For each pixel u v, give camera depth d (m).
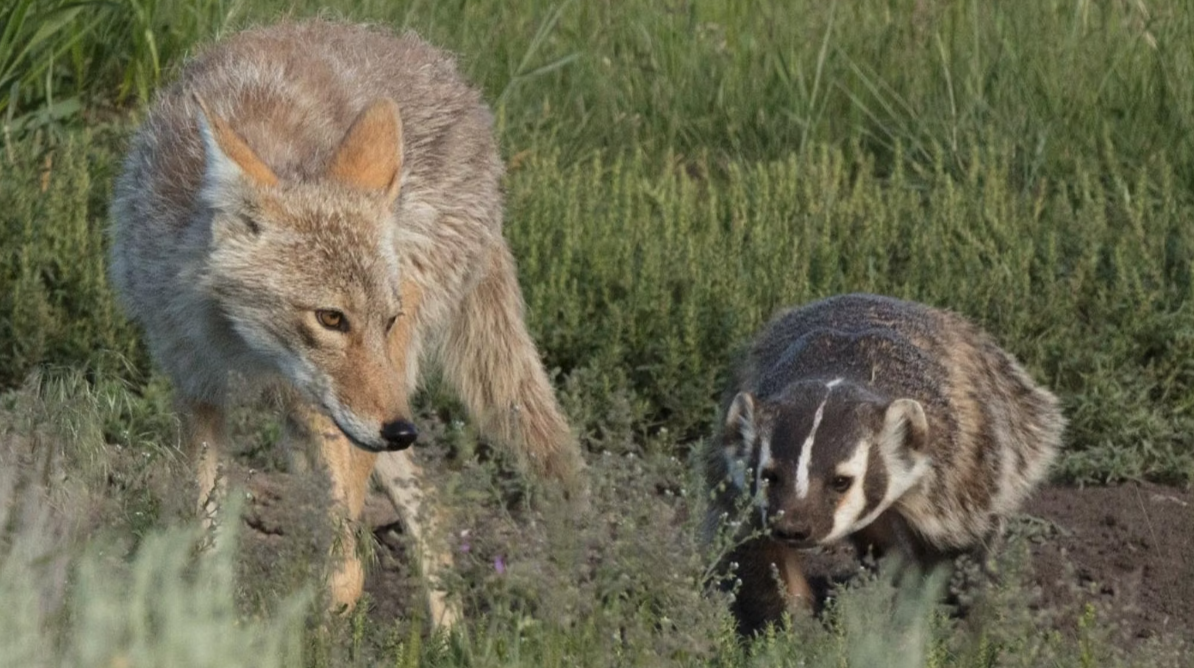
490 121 11.12
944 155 15.82
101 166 13.49
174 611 5.78
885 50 17.08
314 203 8.95
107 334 12.28
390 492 10.17
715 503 10.20
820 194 14.66
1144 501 12.01
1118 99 16.23
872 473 9.66
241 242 8.90
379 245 8.99
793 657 8.02
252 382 9.46
